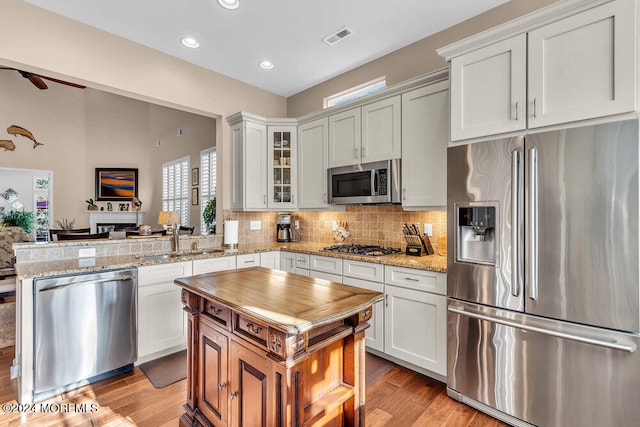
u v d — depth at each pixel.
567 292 1.61
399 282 2.46
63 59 2.53
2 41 2.27
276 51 3.11
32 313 2.02
